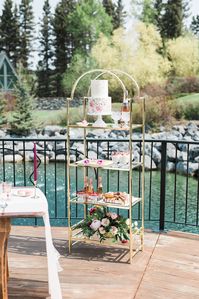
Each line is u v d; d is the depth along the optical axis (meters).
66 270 3.57
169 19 18.73
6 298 2.96
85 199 3.94
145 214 9.13
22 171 12.69
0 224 2.82
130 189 3.67
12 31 18.62
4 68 18.52
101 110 3.72
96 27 19.05
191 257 3.88
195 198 10.26
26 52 18.80
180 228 8.42
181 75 18.58
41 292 3.19
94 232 3.91
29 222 8.76
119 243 3.85
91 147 14.03
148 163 13.29
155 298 3.11
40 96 18.72
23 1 18.73
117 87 18.77
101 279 3.41
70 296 3.13
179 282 3.37
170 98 18.58
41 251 3.99
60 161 14.01
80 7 19.05
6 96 18.41
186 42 18.67
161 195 4.56
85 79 18.88
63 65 19.05
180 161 13.45
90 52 19.11
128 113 3.75
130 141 3.59
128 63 18.98
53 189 10.76
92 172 11.85
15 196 3.10
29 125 18.33
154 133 18.38
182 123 18.36
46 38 18.98
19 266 3.64
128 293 3.18
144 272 3.54
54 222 8.57
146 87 18.75
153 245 4.16
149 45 18.89
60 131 18.14
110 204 3.77
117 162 3.84
